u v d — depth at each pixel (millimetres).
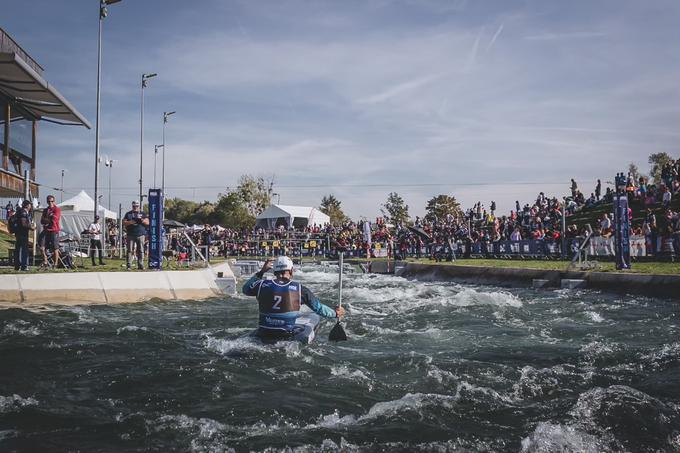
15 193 25578
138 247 16891
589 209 35688
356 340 9367
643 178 32125
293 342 8406
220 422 5238
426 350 8523
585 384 6547
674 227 20016
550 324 10992
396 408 5645
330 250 43281
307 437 4898
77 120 26797
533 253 27062
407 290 18734
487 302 14227
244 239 43656
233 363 7355
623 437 4934
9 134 23719
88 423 5168
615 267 18750
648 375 6895
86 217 28969
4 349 7988
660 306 13141
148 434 4922
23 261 15055
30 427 5043
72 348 8172
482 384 6574
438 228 36438
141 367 7121
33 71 20047
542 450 4652
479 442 4820
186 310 13141
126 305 13727
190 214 84438
